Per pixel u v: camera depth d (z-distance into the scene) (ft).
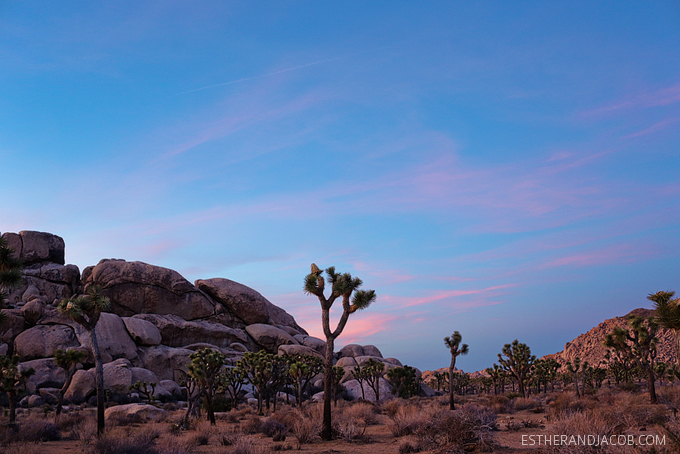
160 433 75.97
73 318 71.87
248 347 308.60
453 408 105.29
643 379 240.94
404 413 73.10
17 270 75.36
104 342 237.86
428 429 47.65
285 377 151.33
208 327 295.28
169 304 299.58
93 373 200.54
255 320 334.65
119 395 200.23
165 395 212.84
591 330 534.78
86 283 290.56
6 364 107.14
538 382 220.64
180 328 282.56
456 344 109.19
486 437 42.52
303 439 58.85
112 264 296.71
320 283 66.64
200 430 77.20
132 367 225.15
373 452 48.32
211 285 335.06
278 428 70.64
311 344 328.70
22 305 258.78
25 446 55.72
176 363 253.44
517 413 90.94
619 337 93.09
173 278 307.99
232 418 105.19
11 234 296.10
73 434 75.66
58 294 283.18
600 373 224.94
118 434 65.62
